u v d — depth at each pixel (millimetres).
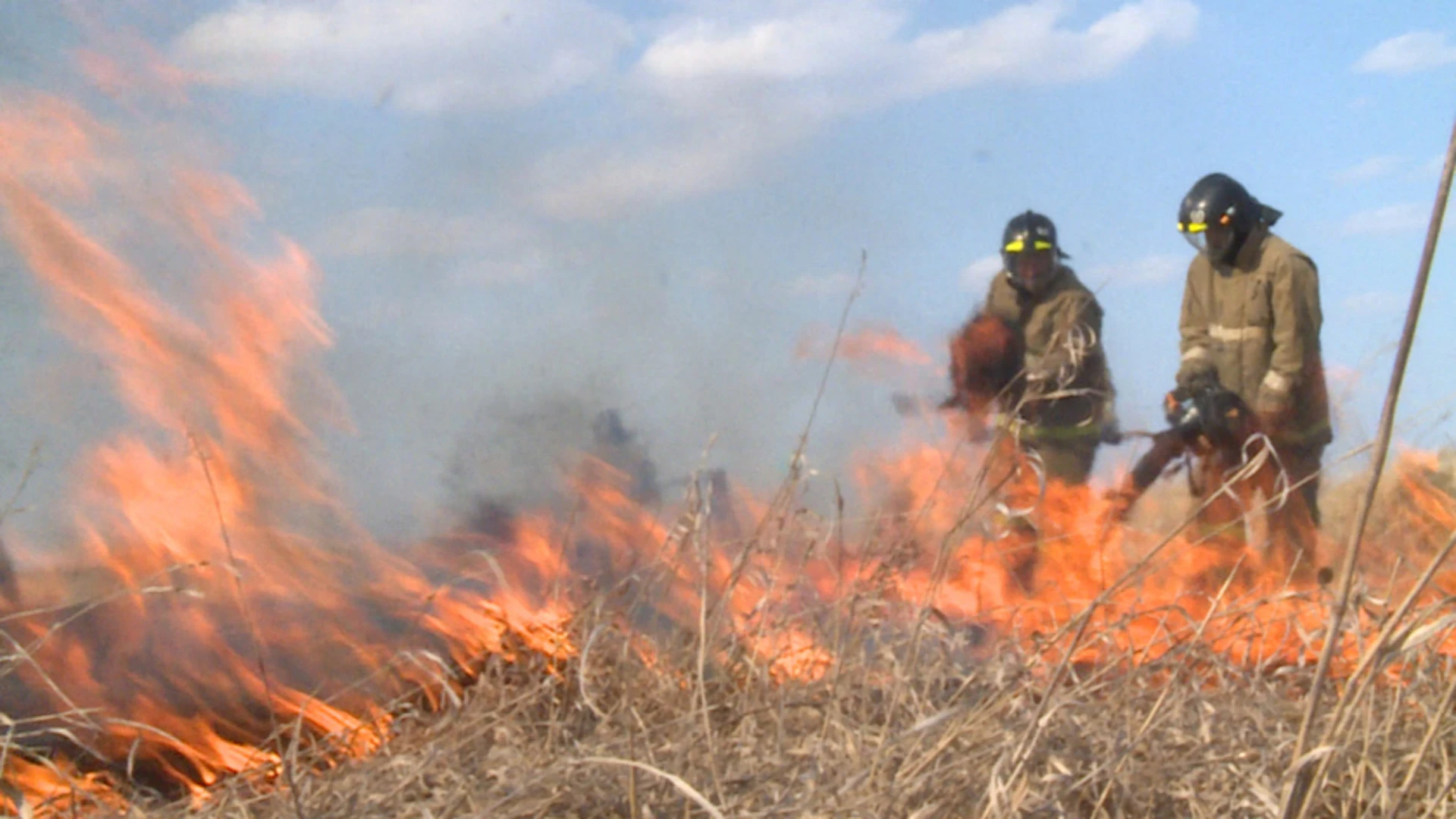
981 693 3021
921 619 3279
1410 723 3229
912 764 2719
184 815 2992
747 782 2758
